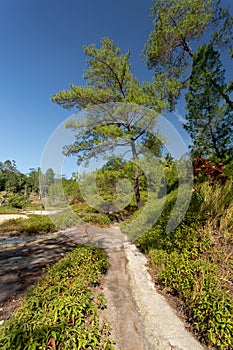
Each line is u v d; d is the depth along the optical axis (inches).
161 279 117.6
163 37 325.1
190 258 119.6
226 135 280.2
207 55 283.6
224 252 117.1
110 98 349.1
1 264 168.4
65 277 118.6
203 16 293.3
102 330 83.4
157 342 76.7
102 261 149.3
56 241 253.4
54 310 81.9
